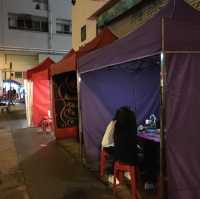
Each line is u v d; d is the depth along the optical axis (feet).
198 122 9.91
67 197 13.17
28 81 36.83
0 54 77.97
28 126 36.99
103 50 13.60
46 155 21.01
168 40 9.23
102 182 14.92
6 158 20.52
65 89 26.84
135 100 18.79
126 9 24.27
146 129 15.97
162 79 9.45
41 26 78.59
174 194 9.78
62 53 81.05
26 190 14.20
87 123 17.95
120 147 12.57
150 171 13.98
